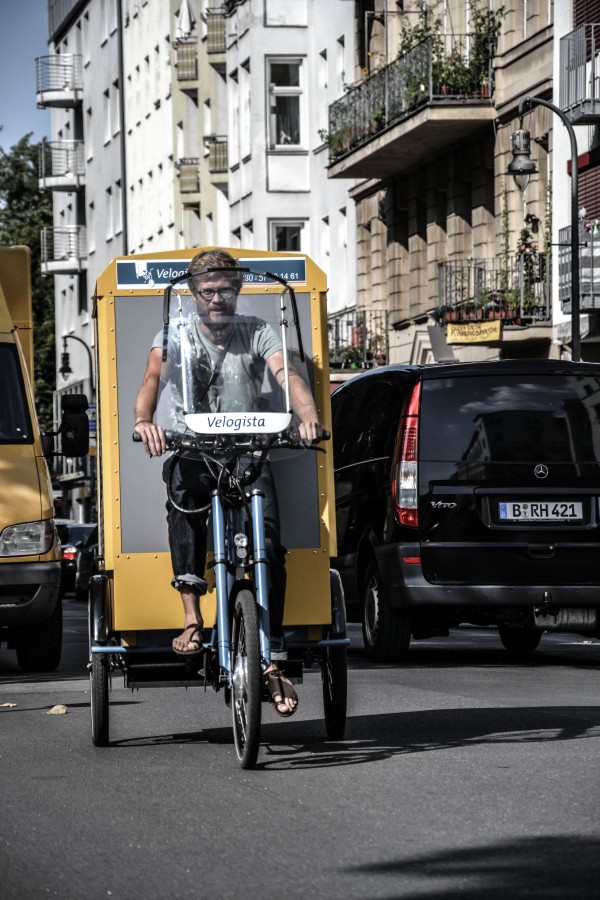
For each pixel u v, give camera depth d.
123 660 10.09
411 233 45.66
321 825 7.50
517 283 37.09
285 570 9.15
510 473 15.48
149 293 10.03
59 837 7.40
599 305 33.69
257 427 9.12
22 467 17.08
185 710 12.23
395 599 15.66
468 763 9.13
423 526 15.49
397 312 47.03
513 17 38.62
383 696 12.73
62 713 12.37
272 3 56.94
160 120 75.69
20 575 16.58
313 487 9.99
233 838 7.28
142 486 9.95
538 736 10.24
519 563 15.44
